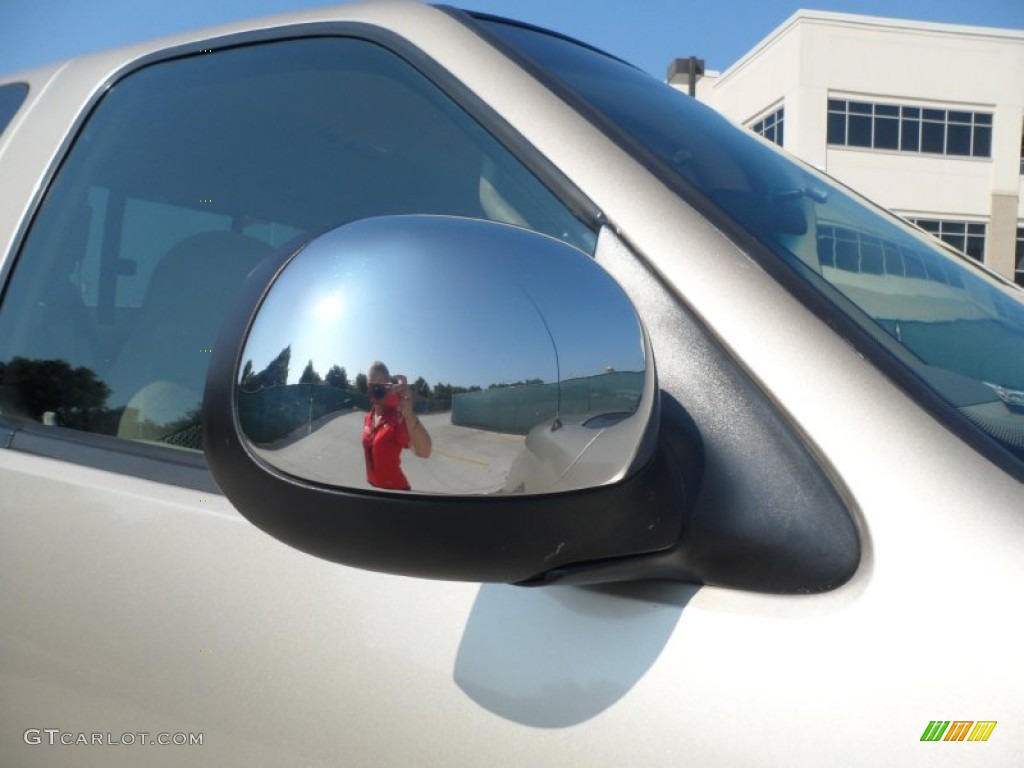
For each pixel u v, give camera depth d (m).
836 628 0.92
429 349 0.88
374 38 1.56
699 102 1.75
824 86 35.91
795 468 1.00
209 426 0.95
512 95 1.37
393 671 1.14
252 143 1.74
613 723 0.98
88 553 1.51
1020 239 38.03
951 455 0.97
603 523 0.91
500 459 0.87
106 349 1.76
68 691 1.51
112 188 1.88
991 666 0.86
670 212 1.18
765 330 1.07
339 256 0.94
